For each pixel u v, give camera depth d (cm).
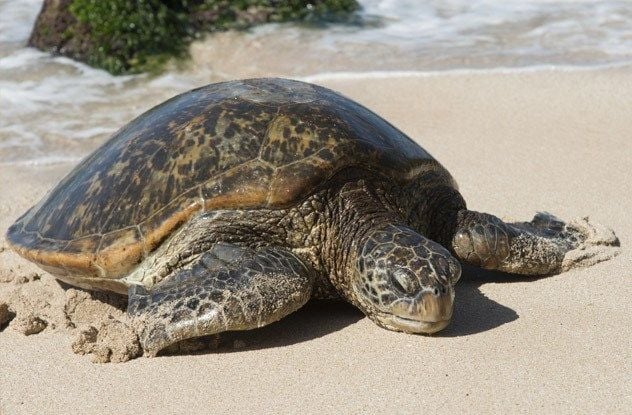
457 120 1422
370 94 1545
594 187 1135
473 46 1780
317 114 836
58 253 830
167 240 795
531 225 933
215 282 743
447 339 756
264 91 879
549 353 726
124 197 823
